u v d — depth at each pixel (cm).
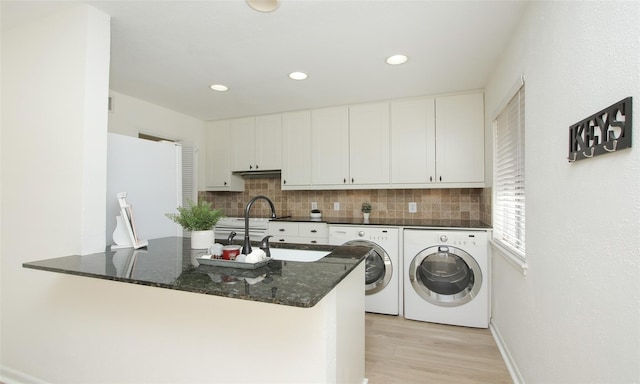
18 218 173
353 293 151
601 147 86
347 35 187
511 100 193
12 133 177
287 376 114
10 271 174
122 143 189
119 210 185
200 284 103
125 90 283
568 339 110
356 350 156
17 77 176
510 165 201
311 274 117
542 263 134
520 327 170
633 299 75
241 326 121
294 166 351
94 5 158
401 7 158
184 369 130
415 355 209
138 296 138
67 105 160
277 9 161
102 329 146
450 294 261
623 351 79
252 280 108
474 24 173
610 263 85
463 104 286
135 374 139
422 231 268
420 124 300
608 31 85
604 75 87
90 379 149
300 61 224
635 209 74
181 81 262
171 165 223
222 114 367
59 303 157
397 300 279
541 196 135
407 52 209
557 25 118
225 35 188
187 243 187
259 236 342
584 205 99
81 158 156
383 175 313
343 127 330
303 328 112
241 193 413
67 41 162
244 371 120
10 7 159
